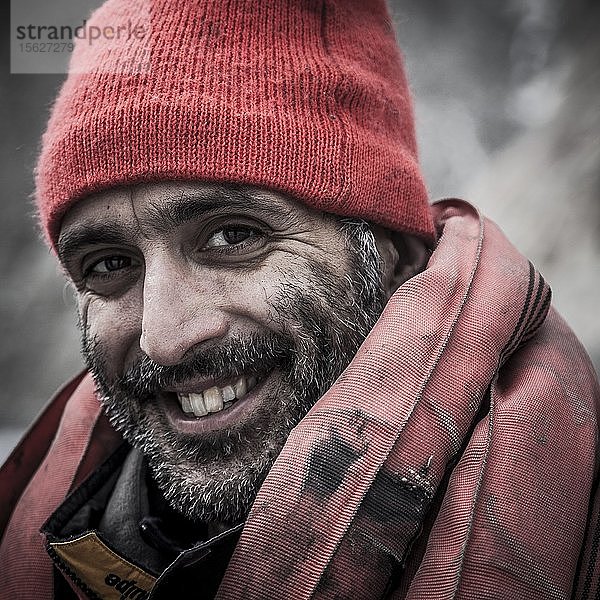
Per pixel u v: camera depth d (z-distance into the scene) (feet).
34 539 6.43
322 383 5.30
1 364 22.77
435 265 5.35
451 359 4.92
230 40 5.22
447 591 4.44
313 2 5.49
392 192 5.57
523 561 4.51
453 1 24.02
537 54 23.27
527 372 5.20
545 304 5.41
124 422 5.76
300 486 4.56
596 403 5.43
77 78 5.31
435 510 4.92
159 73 5.10
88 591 5.37
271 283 5.20
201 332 5.11
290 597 4.44
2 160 24.61
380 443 4.63
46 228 5.73
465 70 23.89
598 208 15.88
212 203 5.10
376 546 4.52
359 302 5.41
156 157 5.02
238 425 5.30
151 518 5.81
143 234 5.17
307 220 5.28
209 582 4.90
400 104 5.99
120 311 5.52
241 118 5.08
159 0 5.28
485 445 4.75
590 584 4.78
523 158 19.06
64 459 6.73
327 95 5.34
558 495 4.74
